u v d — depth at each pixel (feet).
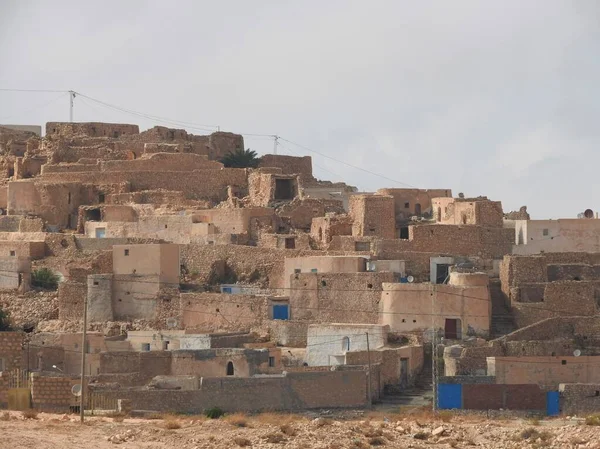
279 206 592.60
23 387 384.68
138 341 471.21
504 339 457.68
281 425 350.84
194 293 503.20
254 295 495.82
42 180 610.65
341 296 489.26
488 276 502.38
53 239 557.74
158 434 334.24
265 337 483.10
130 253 511.40
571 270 500.74
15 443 312.71
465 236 533.96
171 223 568.00
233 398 401.70
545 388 425.28
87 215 592.19
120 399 385.70
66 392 384.27
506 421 386.52
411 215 579.89
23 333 433.48
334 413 407.03
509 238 538.06
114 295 508.12
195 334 467.11
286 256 527.40
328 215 568.41
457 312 472.03
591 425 360.48
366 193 604.08
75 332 472.85
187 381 406.41
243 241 555.69
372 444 332.19
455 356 443.32
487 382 428.56
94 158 638.94
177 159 623.36
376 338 459.73
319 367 431.43
